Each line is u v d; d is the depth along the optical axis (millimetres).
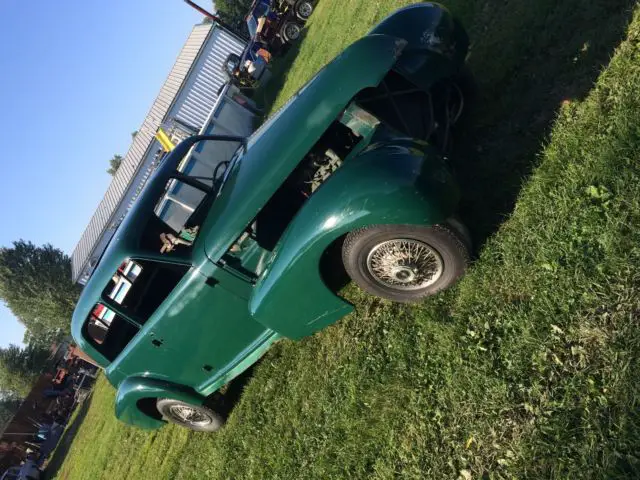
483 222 3730
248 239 4324
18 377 45000
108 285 5086
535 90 4250
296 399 4695
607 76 3553
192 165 5340
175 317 4793
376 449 3564
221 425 5781
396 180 3180
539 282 3094
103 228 19578
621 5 3971
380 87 4180
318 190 3578
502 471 2711
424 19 4539
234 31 21203
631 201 2848
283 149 3912
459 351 3311
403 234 3355
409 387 3533
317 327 4043
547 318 2908
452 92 4648
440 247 3402
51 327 48656
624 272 2705
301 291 3777
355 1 11812
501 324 3186
